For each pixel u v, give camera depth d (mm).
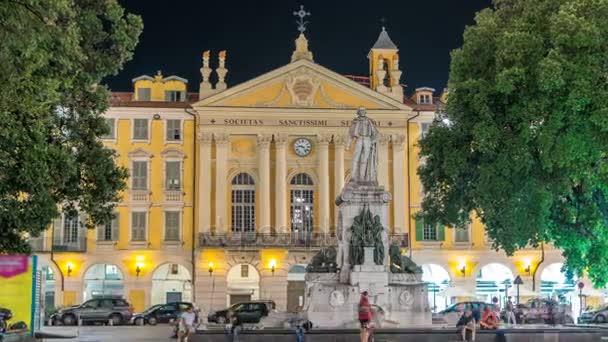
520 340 23359
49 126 25156
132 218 54500
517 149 26453
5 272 21250
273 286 53562
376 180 26828
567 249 29906
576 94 24562
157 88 56844
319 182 55031
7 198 23141
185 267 54312
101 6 26500
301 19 57375
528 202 27031
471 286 55625
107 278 55312
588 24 24953
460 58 29438
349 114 55312
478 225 56188
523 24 27234
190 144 55188
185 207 54656
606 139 24719
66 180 24594
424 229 55781
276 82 55219
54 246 53344
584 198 28672
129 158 54750
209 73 55719
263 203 54312
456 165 29703
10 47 14781
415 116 56188
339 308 25234
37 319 21984
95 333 33875
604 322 41719
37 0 14211
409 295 25641
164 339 29047
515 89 26500
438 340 22797
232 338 23328
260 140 54781
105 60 26844
